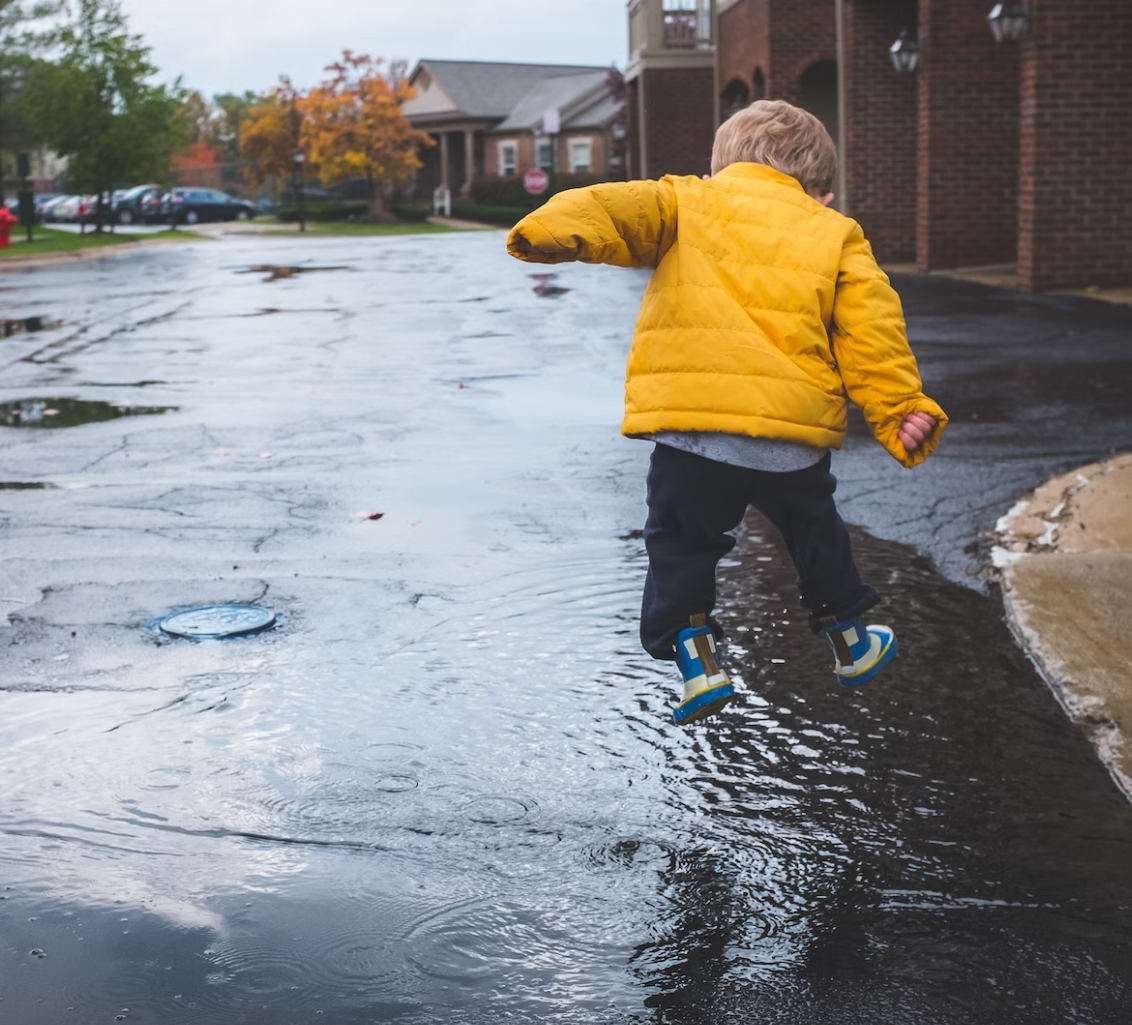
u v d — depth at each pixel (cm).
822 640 482
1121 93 1623
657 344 308
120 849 336
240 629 508
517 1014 265
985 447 810
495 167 6969
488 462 818
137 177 4362
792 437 299
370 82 6000
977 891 309
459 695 438
